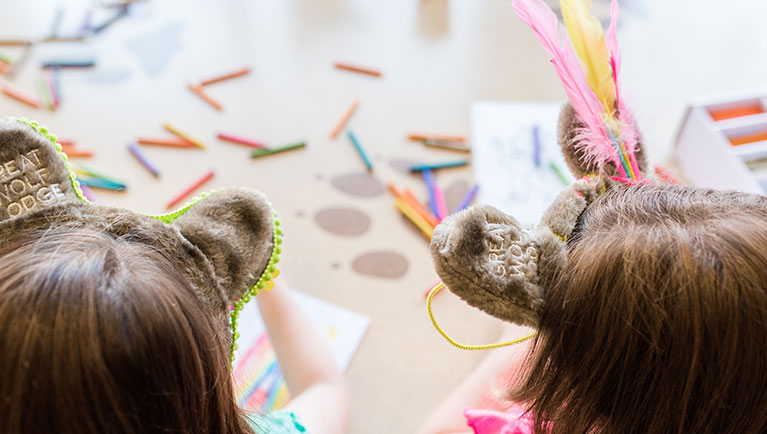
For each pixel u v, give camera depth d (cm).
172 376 28
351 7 113
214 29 107
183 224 33
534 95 95
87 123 88
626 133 39
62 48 101
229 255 33
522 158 85
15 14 107
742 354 29
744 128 76
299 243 75
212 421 32
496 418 48
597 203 36
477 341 66
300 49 104
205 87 96
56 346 25
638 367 32
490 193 80
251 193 36
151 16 109
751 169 74
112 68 98
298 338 58
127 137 86
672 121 90
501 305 34
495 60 103
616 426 35
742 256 29
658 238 30
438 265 33
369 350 65
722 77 98
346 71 100
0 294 25
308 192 81
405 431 59
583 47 40
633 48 103
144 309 26
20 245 28
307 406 53
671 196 34
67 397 25
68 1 110
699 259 29
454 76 99
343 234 76
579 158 41
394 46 105
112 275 27
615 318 31
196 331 29
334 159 85
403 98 95
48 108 90
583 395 35
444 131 90
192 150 86
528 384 39
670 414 32
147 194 79
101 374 25
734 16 110
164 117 90
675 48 103
